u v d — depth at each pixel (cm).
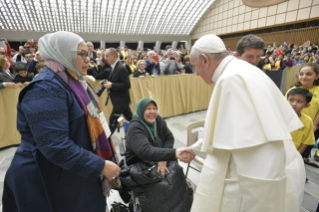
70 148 65
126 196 134
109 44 1527
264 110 57
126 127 199
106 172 74
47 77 67
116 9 1227
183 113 382
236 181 72
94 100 94
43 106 61
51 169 72
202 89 396
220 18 1196
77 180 77
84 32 1320
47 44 71
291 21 791
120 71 225
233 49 1122
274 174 57
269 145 57
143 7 1241
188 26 1481
